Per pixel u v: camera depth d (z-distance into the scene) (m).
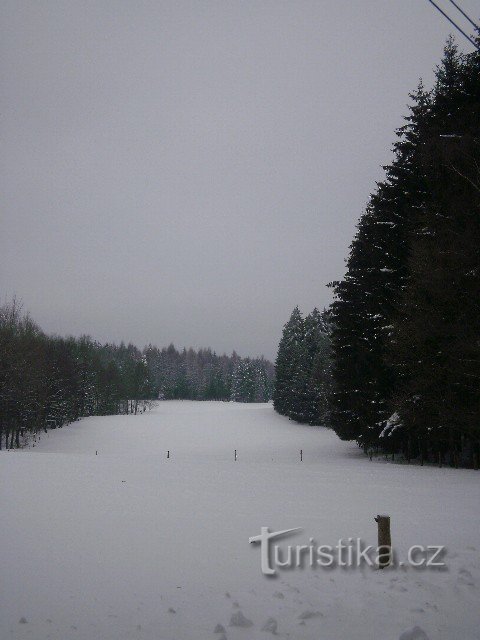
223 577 7.05
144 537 9.23
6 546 8.59
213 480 17.08
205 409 108.62
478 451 25.33
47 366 63.88
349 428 31.94
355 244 31.89
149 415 90.69
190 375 171.00
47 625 5.38
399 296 27.28
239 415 89.31
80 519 10.70
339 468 21.89
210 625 5.38
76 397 78.38
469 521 10.45
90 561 7.78
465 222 20.70
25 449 50.22
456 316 20.83
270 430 67.44
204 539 9.09
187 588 6.59
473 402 21.39
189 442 54.53
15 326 68.38
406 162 27.84
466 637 5.03
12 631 5.22
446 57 26.62
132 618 5.58
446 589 6.40
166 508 11.95
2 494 13.72
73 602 6.07
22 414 55.88
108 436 60.38
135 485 15.66
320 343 76.31
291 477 18.14
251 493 14.29
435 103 25.16
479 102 22.17
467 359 20.41
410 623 5.39
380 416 29.11
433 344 22.16
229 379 166.75
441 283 20.39
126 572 7.27
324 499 13.29
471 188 20.75
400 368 25.27
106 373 100.31
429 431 24.84
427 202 24.45
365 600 6.07
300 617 5.57
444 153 20.42
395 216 28.52
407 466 23.72
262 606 5.93
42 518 10.76
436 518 10.77
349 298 32.47
